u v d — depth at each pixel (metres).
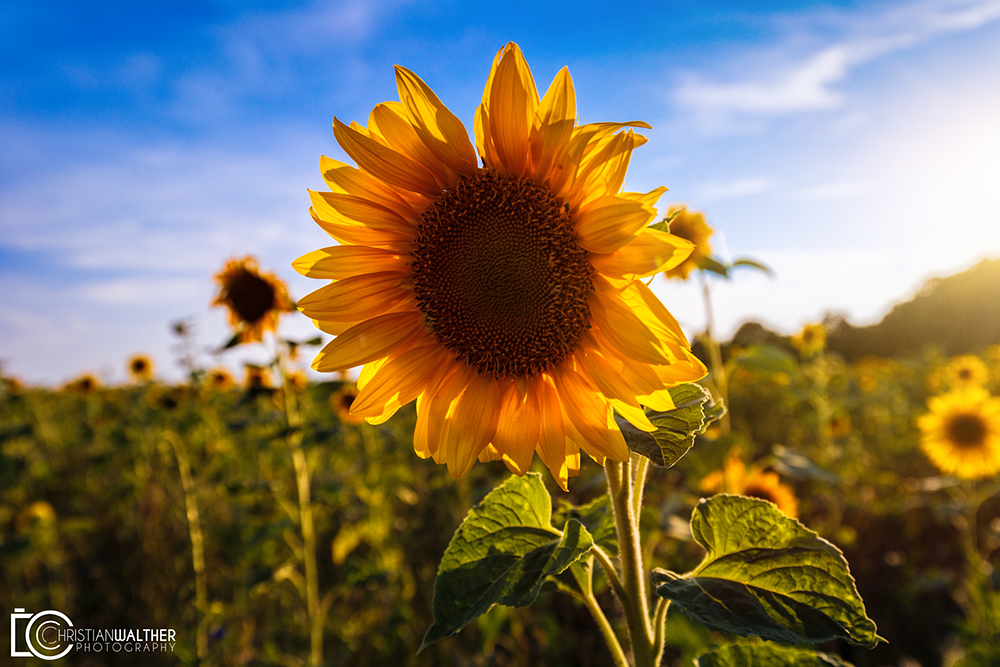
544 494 2.12
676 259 1.78
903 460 11.39
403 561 6.96
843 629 1.67
